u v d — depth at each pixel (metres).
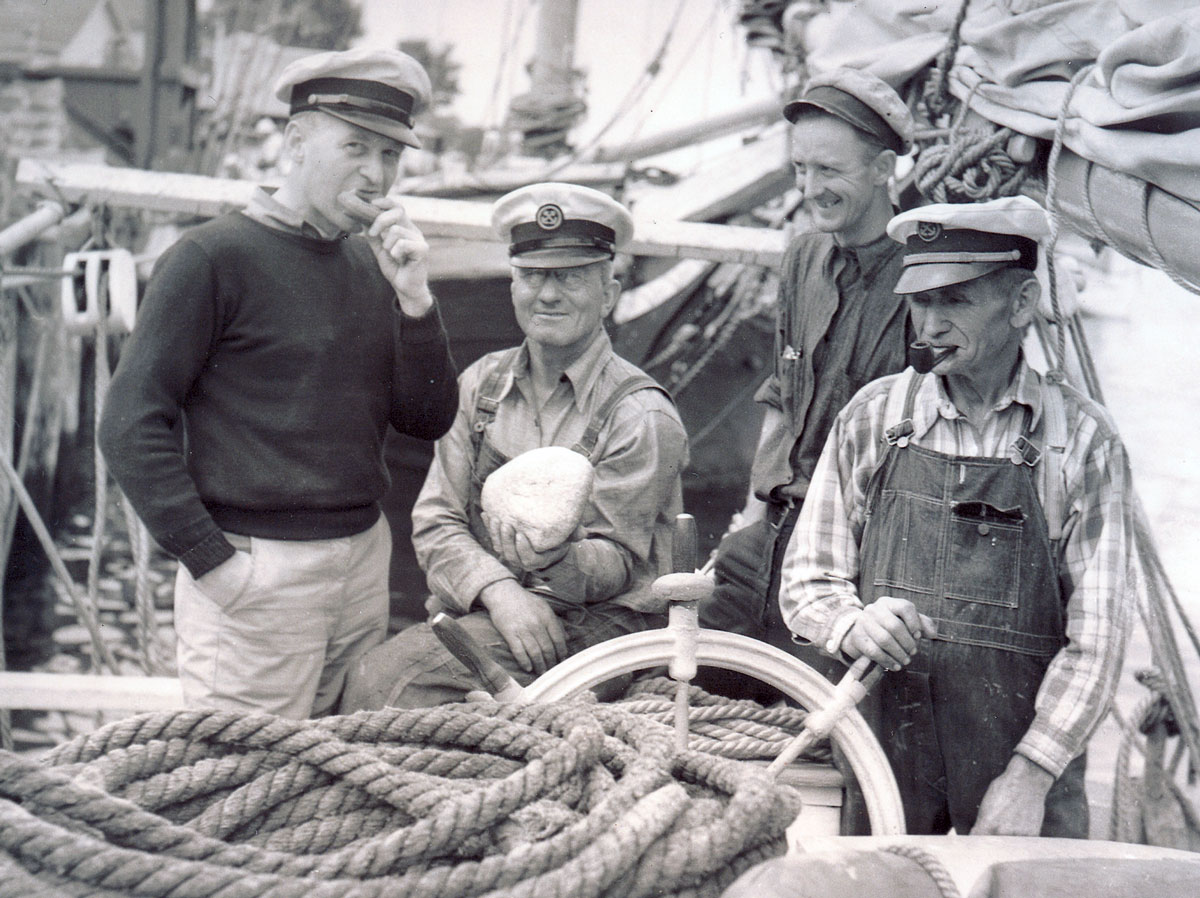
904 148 2.81
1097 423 2.23
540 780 1.44
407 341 2.50
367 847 1.34
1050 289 2.65
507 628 2.45
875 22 3.29
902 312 2.77
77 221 4.13
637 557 2.57
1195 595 4.43
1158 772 3.32
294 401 2.41
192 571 2.34
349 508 2.48
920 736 2.20
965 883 1.70
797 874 1.40
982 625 2.18
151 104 6.68
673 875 1.35
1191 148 2.49
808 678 2.13
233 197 4.02
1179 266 2.63
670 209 5.29
